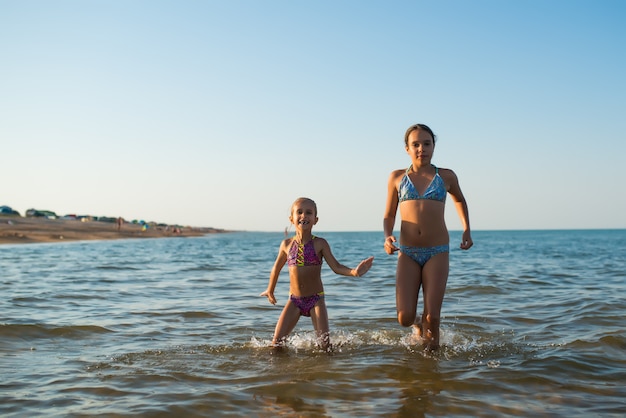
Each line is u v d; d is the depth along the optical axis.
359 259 22.50
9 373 4.74
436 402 3.94
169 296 10.17
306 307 6.06
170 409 3.80
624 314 7.63
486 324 7.17
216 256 25.44
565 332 6.52
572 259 21.19
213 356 5.38
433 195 5.71
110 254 26.53
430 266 5.69
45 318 7.56
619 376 4.61
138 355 5.41
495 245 42.09
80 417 3.65
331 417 3.64
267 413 3.73
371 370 4.80
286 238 6.40
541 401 3.96
